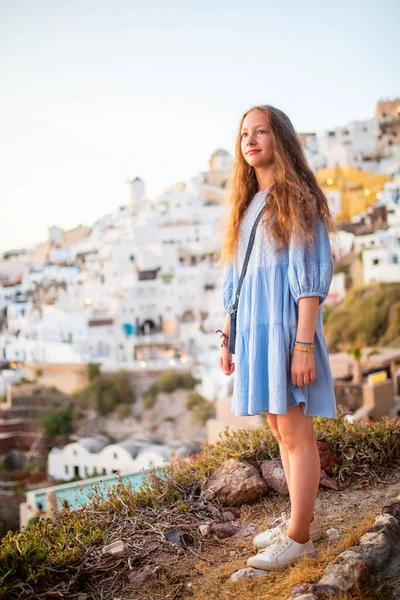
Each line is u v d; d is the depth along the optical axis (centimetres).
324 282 235
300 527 245
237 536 295
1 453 4922
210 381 4738
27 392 5497
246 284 253
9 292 8650
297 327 238
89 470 3731
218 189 9306
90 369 5409
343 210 6994
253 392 244
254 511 324
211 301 6594
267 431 398
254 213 260
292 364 236
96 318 6438
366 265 4741
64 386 5538
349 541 249
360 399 2456
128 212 10081
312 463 244
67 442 4947
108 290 7144
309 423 248
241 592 231
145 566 262
